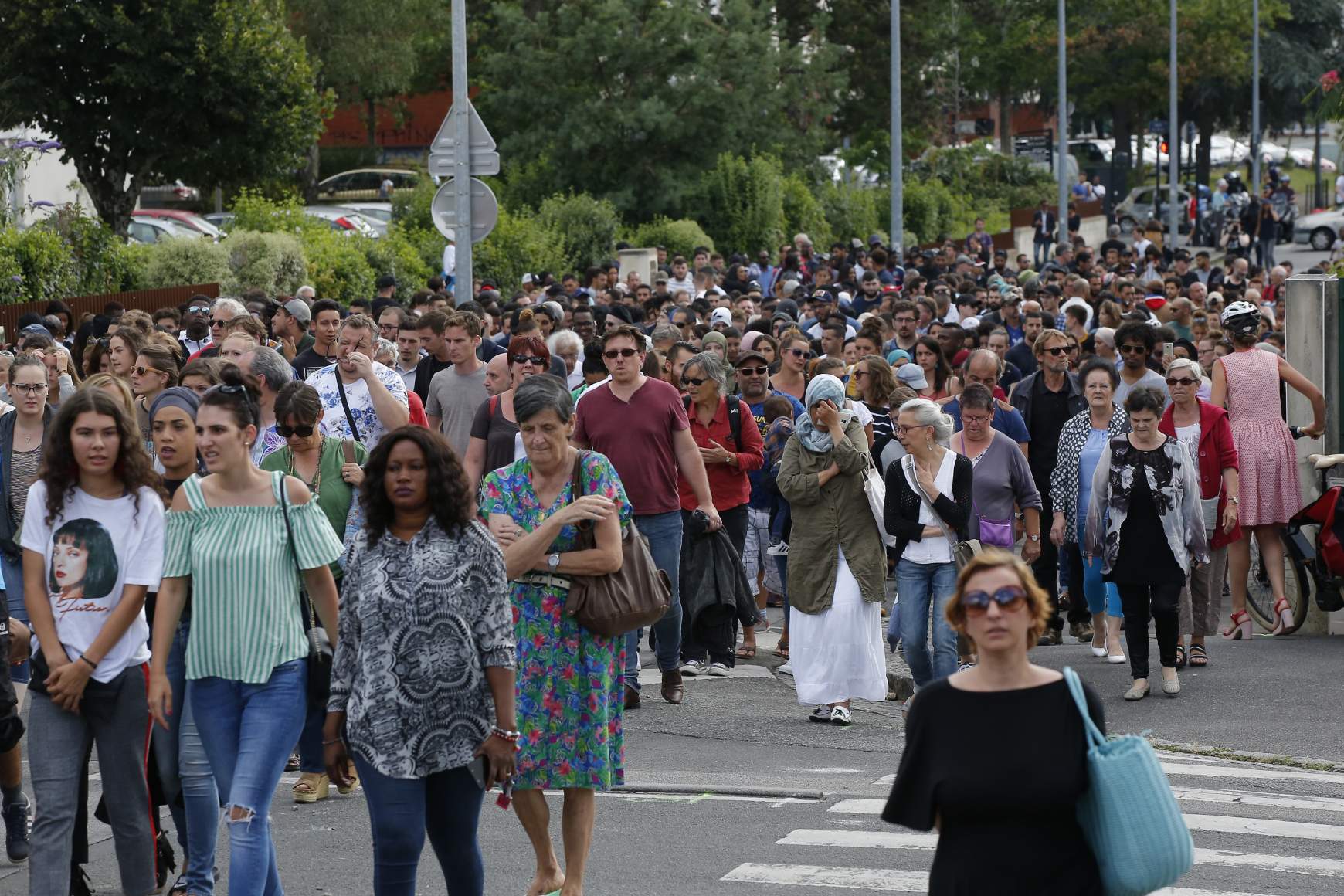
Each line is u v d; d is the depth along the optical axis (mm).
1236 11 184250
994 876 12586
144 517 17438
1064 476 33719
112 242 68750
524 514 18766
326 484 21734
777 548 33844
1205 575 32156
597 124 114625
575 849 18406
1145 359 36469
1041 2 190500
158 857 18953
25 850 20703
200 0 85938
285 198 92125
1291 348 38312
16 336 53781
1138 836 12359
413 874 15867
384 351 32531
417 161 156500
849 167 149000
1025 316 48094
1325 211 157750
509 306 49125
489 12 139750
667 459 27969
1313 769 25344
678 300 67625
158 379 25062
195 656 16875
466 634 15711
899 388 35406
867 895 19141
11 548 23672
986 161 166625
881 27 162750
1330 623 36781
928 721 12875
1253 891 19125
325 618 17391
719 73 118250
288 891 19438
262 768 16688
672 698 29922
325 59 141375
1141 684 29828
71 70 85188
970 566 12898
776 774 24953
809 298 63594
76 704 17078
